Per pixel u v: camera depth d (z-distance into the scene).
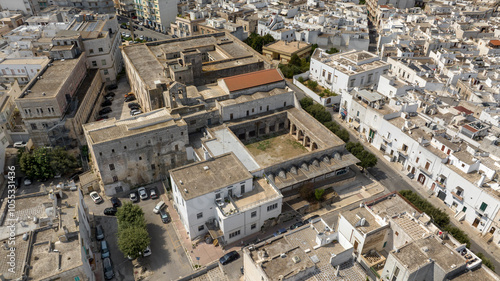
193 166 77.75
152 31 197.62
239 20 177.38
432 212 73.38
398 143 96.19
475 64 125.50
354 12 188.12
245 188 76.06
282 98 108.12
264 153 99.56
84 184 87.12
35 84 100.25
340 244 60.38
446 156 84.62
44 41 130.88
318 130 99.44
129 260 71.00
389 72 131.38
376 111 102.25
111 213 81.50
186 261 70.94
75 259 56.38
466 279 54.56
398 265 55.38
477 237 77.06
